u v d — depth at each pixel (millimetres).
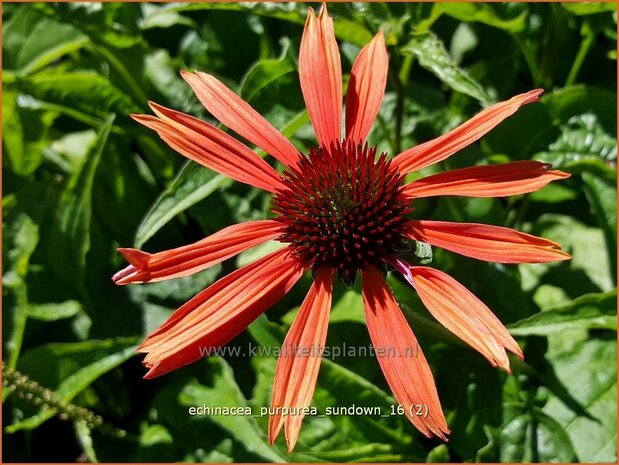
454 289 219
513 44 336
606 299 269
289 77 277
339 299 295
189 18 349
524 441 264
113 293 316
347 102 246
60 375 295
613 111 296
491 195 224
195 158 237
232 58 342
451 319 214
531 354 286
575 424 271
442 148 235
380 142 319
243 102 246
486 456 264
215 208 310
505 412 269
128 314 312
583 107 298
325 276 233
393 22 283
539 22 314
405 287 272
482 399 281
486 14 296
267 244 305
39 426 321
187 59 345
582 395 275
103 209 327
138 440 299
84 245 308
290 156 244
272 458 280
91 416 287
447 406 285
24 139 330
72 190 312
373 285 229
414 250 230
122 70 325
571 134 298
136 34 320
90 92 319
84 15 313
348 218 234
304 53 248
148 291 315
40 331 317
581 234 316
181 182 260
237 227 238
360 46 288
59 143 350
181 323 221
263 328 285
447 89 338
